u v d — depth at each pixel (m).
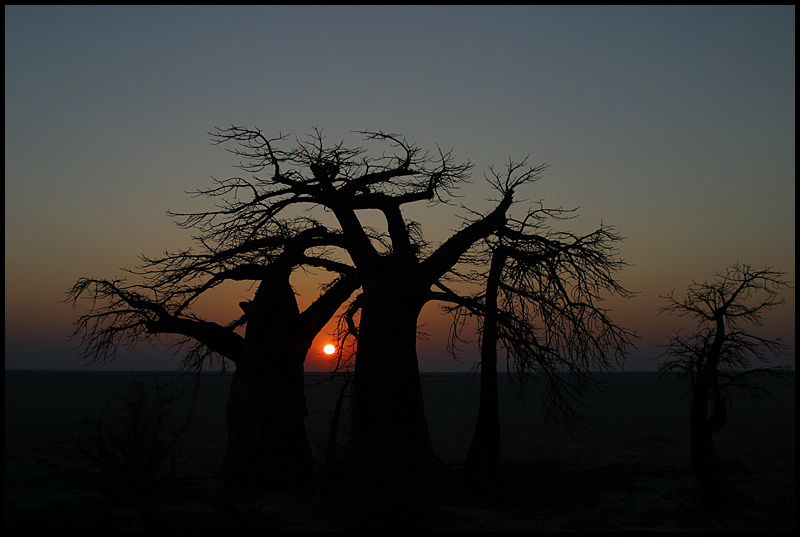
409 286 14.46
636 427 47.31
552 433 42.22
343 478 13.24
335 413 15.77
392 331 14.08
